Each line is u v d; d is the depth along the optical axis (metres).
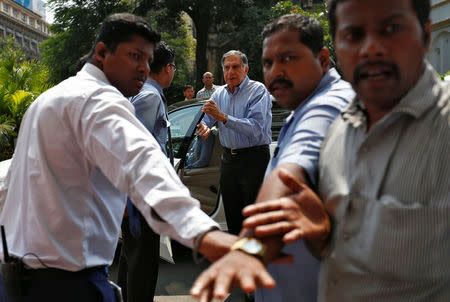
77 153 1.40
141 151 1.24
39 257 1.39
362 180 0.86
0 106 8.94
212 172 4.05
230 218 3.57
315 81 1.26
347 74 0.87
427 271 0.80
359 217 0.85
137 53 1.62
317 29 1.26
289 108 1.33
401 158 0.81
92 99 1.37
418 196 0.79
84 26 24.08
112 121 1.31
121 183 1.26
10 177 1.57
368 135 0.86
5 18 68.12
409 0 0.81
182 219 1.14
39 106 1.45
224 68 3.52
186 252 4.11
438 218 0.78
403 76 0.81
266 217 0.81
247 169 3.41
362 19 0.81
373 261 0.83
